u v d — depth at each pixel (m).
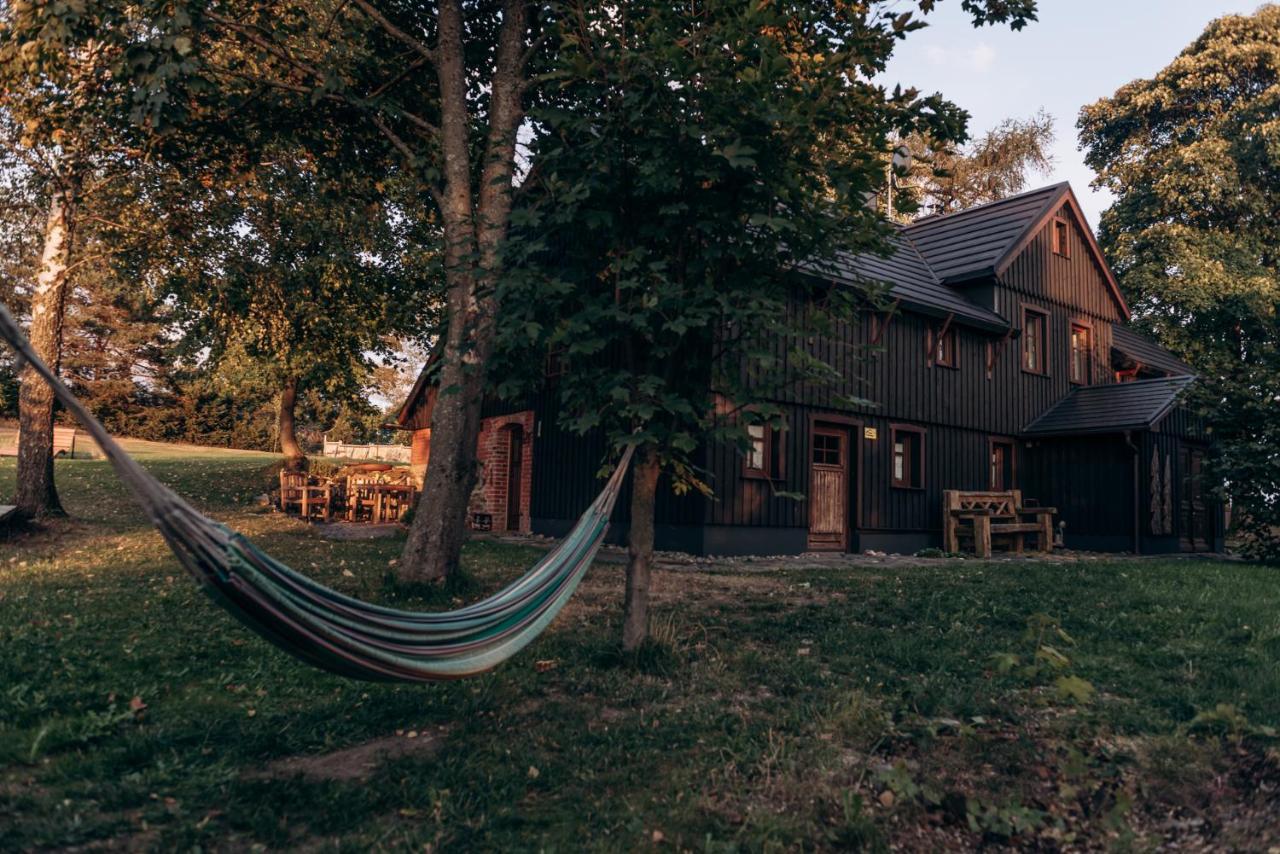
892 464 16.83
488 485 19.72
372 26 11.24
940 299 18.11
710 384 5.95
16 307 23.41
